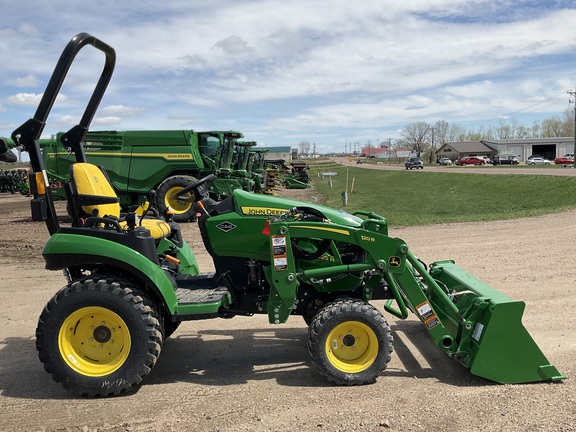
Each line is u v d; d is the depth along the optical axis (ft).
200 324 18.40
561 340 15.57
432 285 13.46
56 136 47.11
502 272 24.66
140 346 12.35
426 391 12.44
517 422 10.78
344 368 12.92
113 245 12.62
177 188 47.26
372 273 14.32
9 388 13.24
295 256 13.80
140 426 11.05
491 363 12.69
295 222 13.10
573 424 10.61
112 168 48.83
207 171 51.78
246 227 14.03
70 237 12.72
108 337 12.65
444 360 14.49
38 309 20.31
